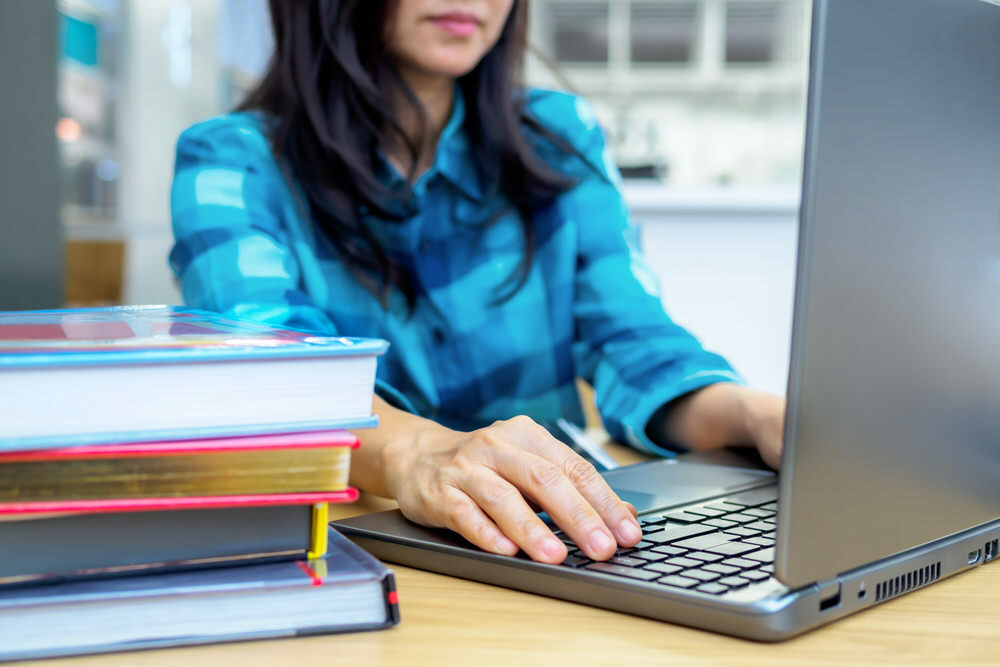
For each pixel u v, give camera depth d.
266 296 0.82
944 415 0.45
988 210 0.46
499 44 1.09
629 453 0.91
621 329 1.07
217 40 4.29
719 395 0.82
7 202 1.30
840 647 0.40
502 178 1.12
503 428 0.54
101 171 3.93
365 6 0.99
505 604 0.45
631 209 3.32
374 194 1.02
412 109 1.07
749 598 0.40
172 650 0.38
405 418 0.64
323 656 0.38
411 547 0.51
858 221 0.38
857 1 0.36
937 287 0.43
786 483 0.37
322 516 0.42
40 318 0.51
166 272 4.17
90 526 0.38
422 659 0.38
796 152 4.52
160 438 0.38
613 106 4.62
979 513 0.49
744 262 3.32
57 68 1.34
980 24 0.44
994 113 0.45
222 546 0.41
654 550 0.48
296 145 1.02
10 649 0.36
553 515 0.48
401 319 1.07
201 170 0.98
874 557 0.42
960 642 0.40
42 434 0.37
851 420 0.39
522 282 1.12
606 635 0.41
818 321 0.37
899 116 0.39
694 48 4.54
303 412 0.41
